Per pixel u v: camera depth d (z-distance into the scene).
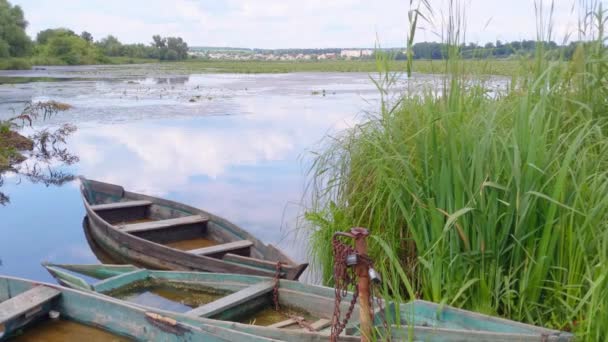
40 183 12.30
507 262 4.76
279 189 11.32
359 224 5.76
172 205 9.20
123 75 44.94
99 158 14.36
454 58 5.18
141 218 9.47
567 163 4.23
